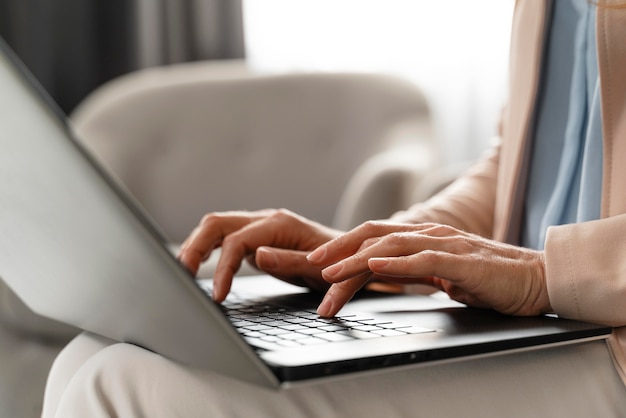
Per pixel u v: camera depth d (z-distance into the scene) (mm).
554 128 885
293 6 2938
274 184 2275
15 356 985
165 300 440
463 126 3084
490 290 625
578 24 853
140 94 2338
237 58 2861
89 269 492
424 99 2195
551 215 846
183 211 2279
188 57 2842
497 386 588
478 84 3082
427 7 3039
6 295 1002
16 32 2730
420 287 962
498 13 3053
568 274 633
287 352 475
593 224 650
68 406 521
